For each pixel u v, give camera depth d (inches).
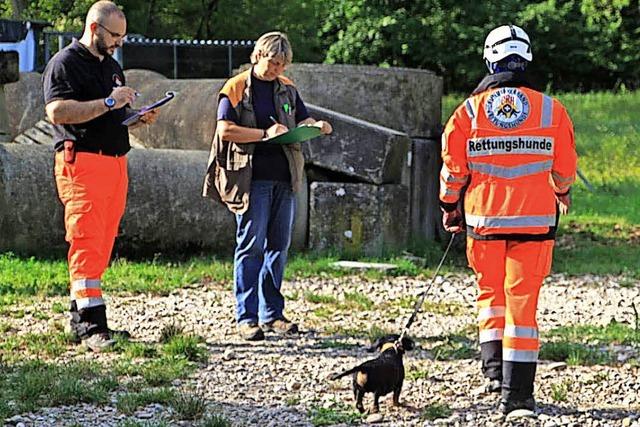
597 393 312.7
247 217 374.3
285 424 280.2
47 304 438.3
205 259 559.5
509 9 1866.4
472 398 304.0
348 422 281.1
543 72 1914.4
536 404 299.3
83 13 1533.0
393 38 1845.5
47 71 348.8
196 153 583.8
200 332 390.6
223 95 372.2
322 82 646.5
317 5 1895.9
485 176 283.9
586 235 715.4
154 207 555.2
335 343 371.6
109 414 285.0
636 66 1883.6
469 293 500.1
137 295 470.0
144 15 1779.0
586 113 1453.0
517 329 285.0
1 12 1567.4
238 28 1833.2
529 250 282.0
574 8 1893.5
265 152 374.9
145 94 694.5
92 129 349.7
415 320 427.8
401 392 310.0
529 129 280.2
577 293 512.7
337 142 586.6
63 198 356.2
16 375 317.7
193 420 281.9
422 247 612.7
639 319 438.9
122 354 350.3
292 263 550.0
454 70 1873.8
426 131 650.8
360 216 584.4
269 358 350.9
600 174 1018.7
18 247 539.8
